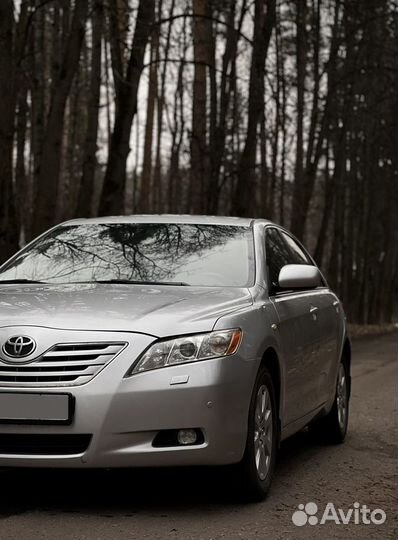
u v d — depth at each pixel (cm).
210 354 1135
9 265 1444
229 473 1185
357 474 1450
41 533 1048
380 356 4559
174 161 7025
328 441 1745
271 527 1102
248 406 1170
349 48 6144
